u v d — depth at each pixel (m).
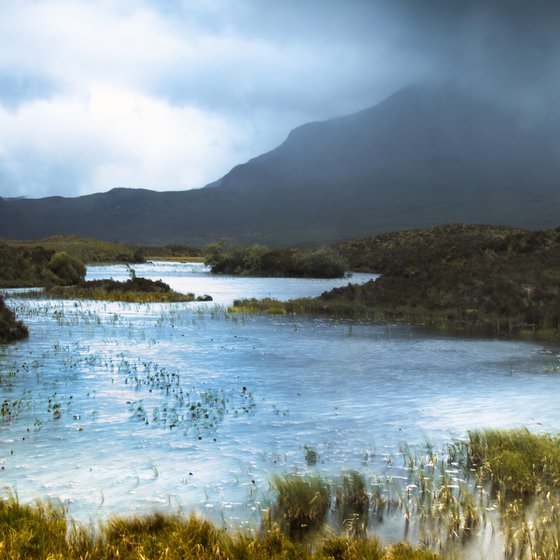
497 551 7.07
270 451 10.48
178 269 92.38
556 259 39.25
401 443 10.94
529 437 10.34
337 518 7.97
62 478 9.17
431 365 18.77
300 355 20.48
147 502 8.36
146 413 12.86
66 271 55.53
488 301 32.47
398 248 95.62
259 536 7.25
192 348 21.77
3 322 23.16
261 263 82.12
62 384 15.54
